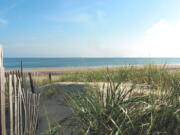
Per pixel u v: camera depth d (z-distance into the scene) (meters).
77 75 7.55
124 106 2.25
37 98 4.20
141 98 2.41
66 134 2.46
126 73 3.54
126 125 2.03
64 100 3.48
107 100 2.41
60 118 3.51
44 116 3.97
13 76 2.65
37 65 72.06
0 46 2.06
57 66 65.31
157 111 2.10
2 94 2.06
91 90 2.92
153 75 3.31
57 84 4.83
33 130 3.52
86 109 2.36
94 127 2.16
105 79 3.33
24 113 3.13
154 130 1.99
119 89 2.65
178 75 3.06
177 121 1.98
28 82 5.00
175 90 2.43
